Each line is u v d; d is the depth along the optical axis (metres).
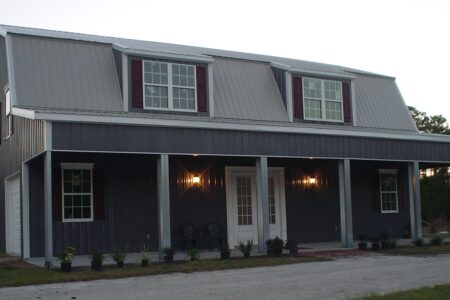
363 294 9.58
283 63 21.39
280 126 16.66
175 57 17.75
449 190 40.75
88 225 16.70
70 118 13.75
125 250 16.50
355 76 21.36
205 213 18.55
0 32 18.05
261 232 16.50
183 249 17.98
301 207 20.55
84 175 16.86
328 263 14.28
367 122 22.16
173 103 17.69
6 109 19.09
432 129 42.00
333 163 21.45
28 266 14.03
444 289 9.70
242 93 19.48
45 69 16.73
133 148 14.58
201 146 15.54
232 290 10.16
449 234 27.70
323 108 20.59
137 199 17.50
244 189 19.44
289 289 10.22
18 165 17.14
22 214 16.31
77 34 20.31
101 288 10.61
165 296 9.61
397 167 23.28
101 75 17.39
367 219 22.16
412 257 15.50
